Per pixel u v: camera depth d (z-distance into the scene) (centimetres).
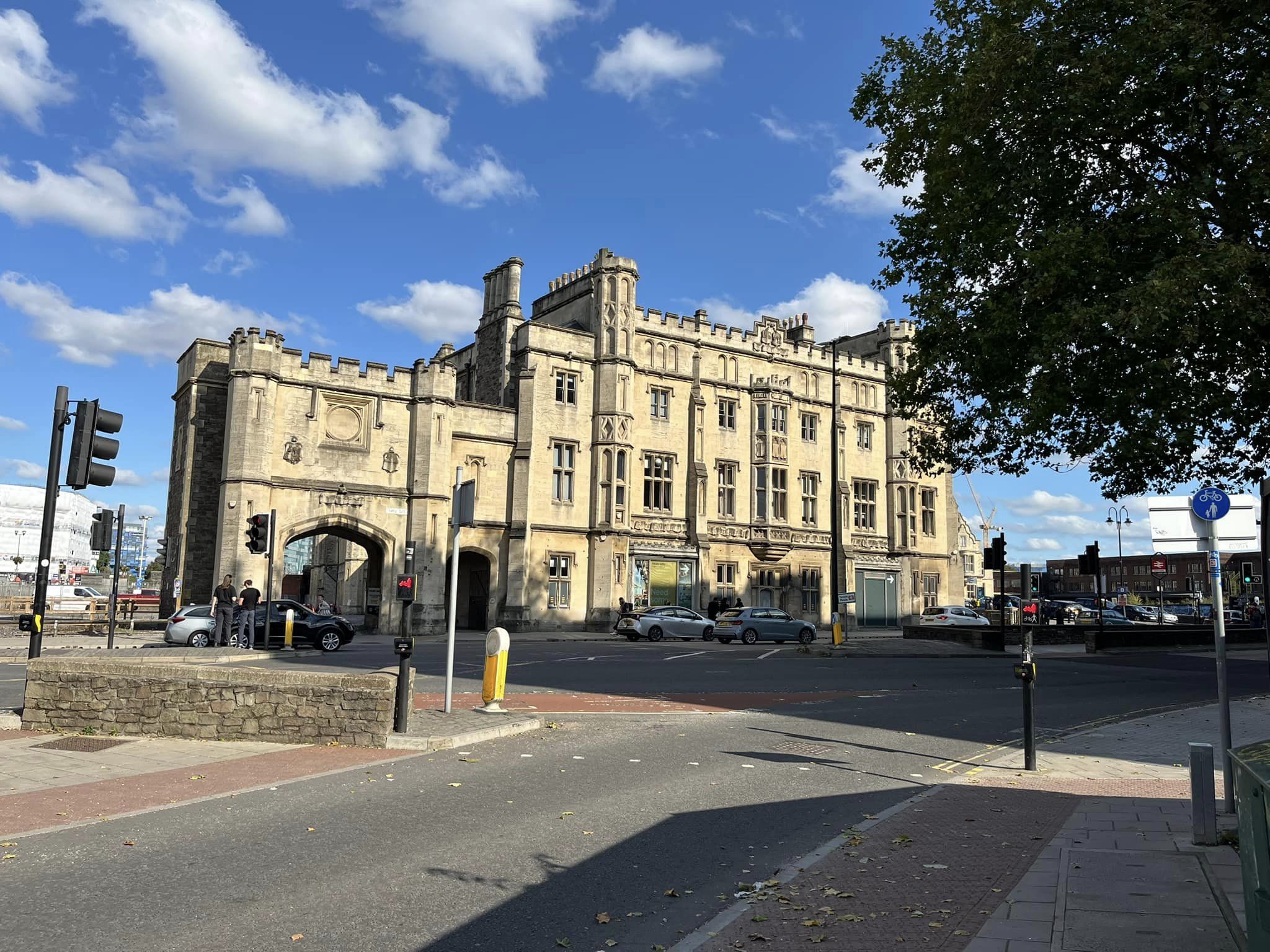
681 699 1667
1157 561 3628
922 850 696
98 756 1010
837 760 1095
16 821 736
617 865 662
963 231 1398
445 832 731
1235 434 1295
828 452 5103
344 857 657
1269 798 367
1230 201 1210
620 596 4234
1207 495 853
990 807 844
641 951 502
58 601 4703
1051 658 3002
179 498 3919
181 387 4053
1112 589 12962
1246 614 5919
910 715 1516
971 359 1405
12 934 502
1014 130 1332
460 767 991
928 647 3219
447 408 3909
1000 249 1347
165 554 3503
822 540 4991
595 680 1969
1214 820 693
